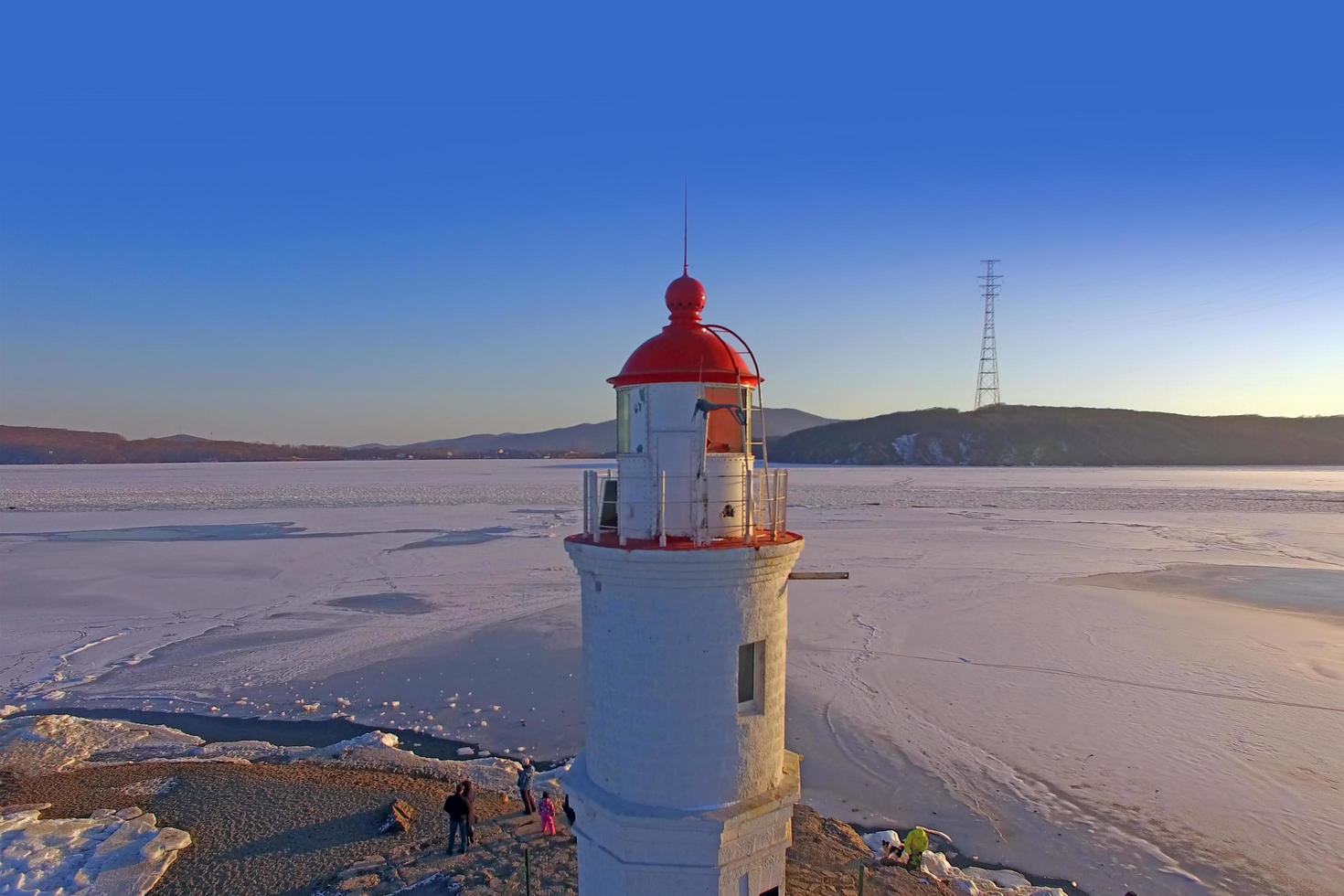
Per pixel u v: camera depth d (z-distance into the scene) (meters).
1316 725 19.33
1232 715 19.97
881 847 13.90
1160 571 38.34
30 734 18.53
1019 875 13.49
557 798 15.49
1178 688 21.94
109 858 13.19
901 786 16.48
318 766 17.11
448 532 52.75
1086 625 28.22
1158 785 16.44
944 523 56.88
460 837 13.85
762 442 7.35
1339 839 14.41
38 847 13.46
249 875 12.90
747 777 6.73
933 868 13.27
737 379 6.83
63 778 16.48
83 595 33.62
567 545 6.97
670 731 6.53
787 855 13.41
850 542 47.03
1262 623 28.59
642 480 6.88
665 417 6.78
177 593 33.91
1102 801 15.85
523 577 36.94
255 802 15.41
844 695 21.41
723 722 6.61
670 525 6.78
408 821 14.55
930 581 35.50
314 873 12.95
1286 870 13.54
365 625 28.61
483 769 17.03
